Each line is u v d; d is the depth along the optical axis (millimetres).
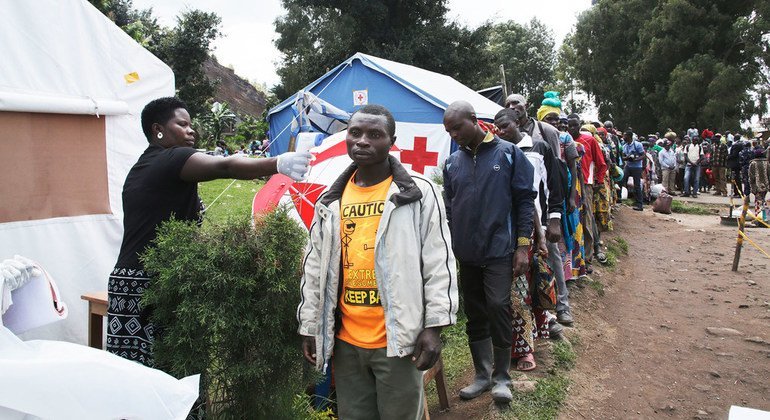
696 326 5652
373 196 2414
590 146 7203
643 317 5918
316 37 36875
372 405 2539
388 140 2367
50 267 4125
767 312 5984
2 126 3809
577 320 5500
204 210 2957
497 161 3584
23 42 3922
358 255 2377
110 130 4586
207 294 2383
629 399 4133
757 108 31891
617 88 36719
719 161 17391
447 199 3830
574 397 4039
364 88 9844
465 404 3883
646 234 10445
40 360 1832
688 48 32094
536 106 58562
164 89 5031
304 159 2561
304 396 3104
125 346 2596
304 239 2660
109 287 2643
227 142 36469
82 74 4309
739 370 4621
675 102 31328
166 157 2621
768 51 30984
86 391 1859
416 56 29578
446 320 2275
